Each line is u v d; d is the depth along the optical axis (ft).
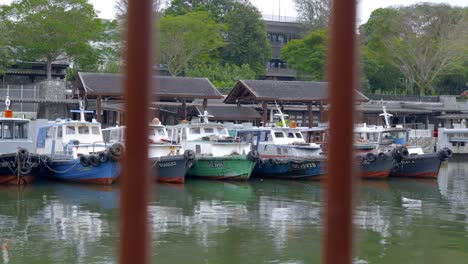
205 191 76.33
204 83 127.44
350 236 7.49
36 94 143.02
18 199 65.98
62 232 48.42
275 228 51.44
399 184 88.28
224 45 168.55
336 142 7.43
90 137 85.71
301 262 39.83
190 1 186.09
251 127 104.88
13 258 39.93
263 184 85.05
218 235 48.32
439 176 105.29
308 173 89.40
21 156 75.87
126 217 7.45
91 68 157.69
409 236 49.24
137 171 7.41
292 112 156.35
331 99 7.41
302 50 172.04
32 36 140.15
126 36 7.27
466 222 56.39
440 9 163.32
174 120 146.92
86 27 144.05
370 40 173.47
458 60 165.99
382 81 183.32
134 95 7.30
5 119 80.64
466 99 170.19
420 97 166.20
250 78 167.73
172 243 45.16
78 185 77.66
